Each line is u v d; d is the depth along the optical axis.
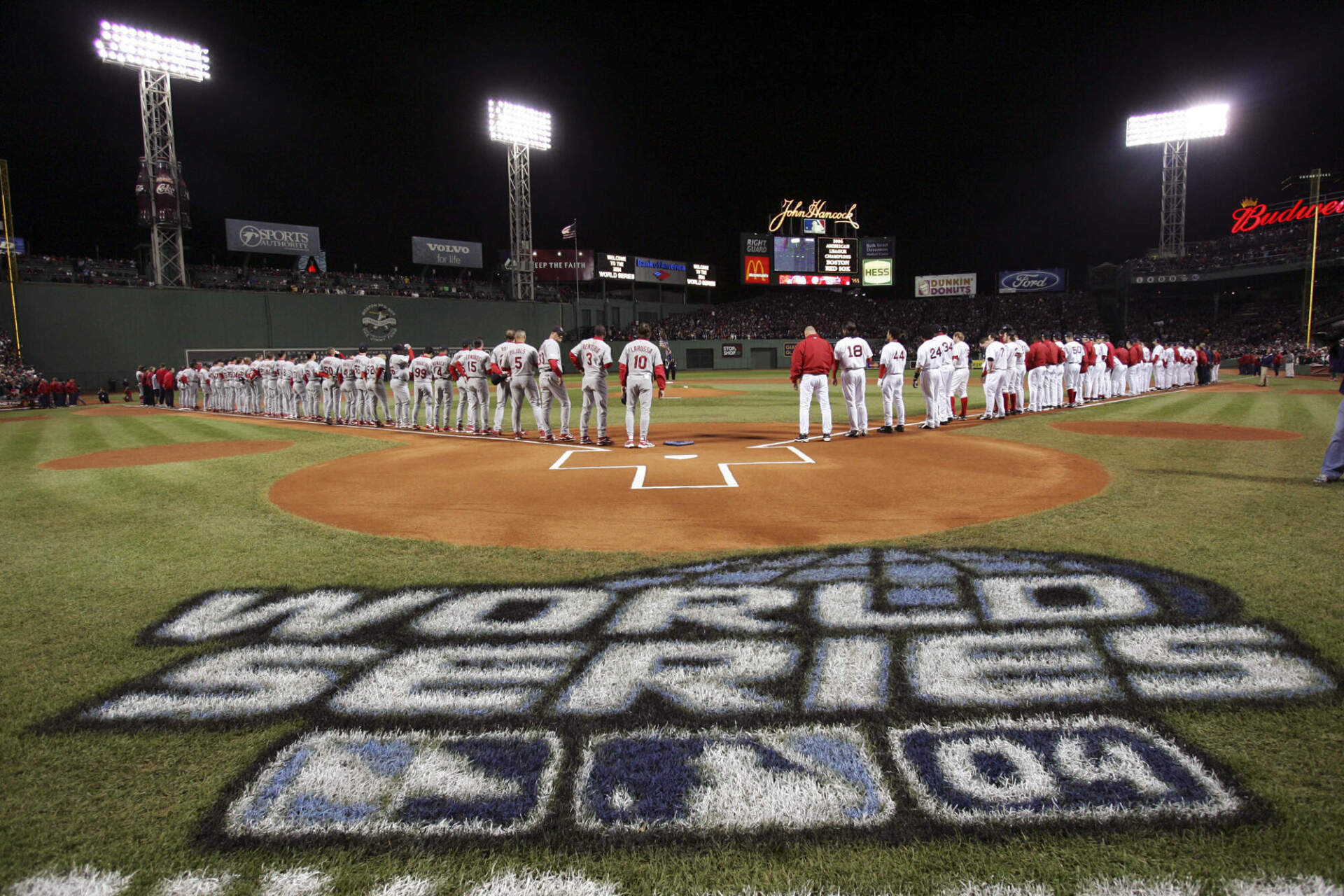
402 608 3.99
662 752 2.51
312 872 1.96
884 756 2.45
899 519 5.92
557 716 2.77
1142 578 4.21
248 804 2.26
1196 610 3.68
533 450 10.92
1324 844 1.99
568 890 1.89
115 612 3.99
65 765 2.49
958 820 2.12
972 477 7.79
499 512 6.43
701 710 2.79
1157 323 55.44
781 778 2.35
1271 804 2.15
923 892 1.85
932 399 12.88
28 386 27.75
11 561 5.05
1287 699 2.77
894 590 4.12
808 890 1.87
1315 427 12.41
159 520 6.38
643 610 3.88
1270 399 19.47
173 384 26.23
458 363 13.77
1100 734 2.55
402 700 2.92
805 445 10.80
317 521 6.23
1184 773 2.32
